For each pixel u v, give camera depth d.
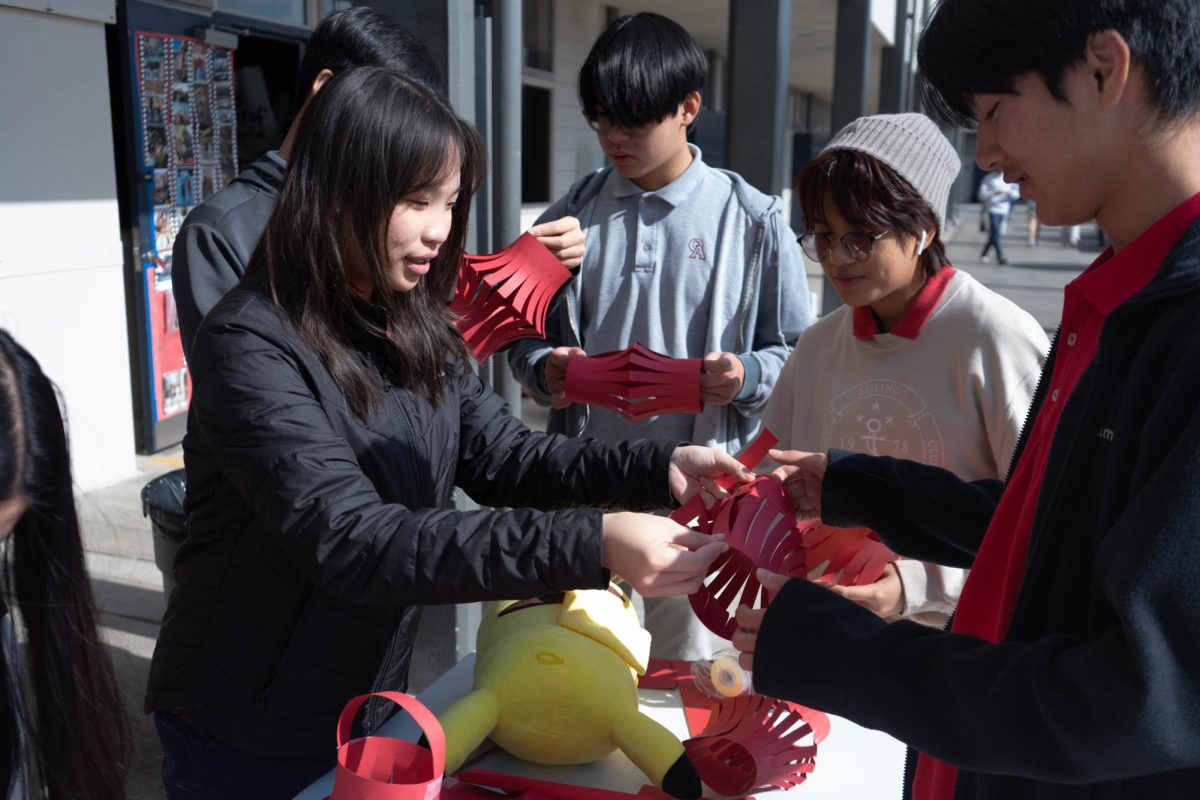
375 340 1.29
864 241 1.62
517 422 1.57
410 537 1.08
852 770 1.38
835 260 1.66
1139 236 0.84
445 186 1.20
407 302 1.32
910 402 1.73
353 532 1.09
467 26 2.28
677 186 2.25
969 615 1.04
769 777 1.25
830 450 1.34
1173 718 0.69
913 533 1.26
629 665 1.42
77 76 4.16
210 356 1.16
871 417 1.78
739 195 2.27
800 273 2.30
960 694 0.80
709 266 2.24
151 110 4.70
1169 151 0.80
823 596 0.93
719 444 2.24
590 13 8.77
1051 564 0.87
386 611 1.31
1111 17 0.74
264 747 1.31
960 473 1.72
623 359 1.85
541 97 8.13
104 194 4.36
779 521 1.21
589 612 1.43
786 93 4.11
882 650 0.85
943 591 1.59
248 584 1.27
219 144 5.24
